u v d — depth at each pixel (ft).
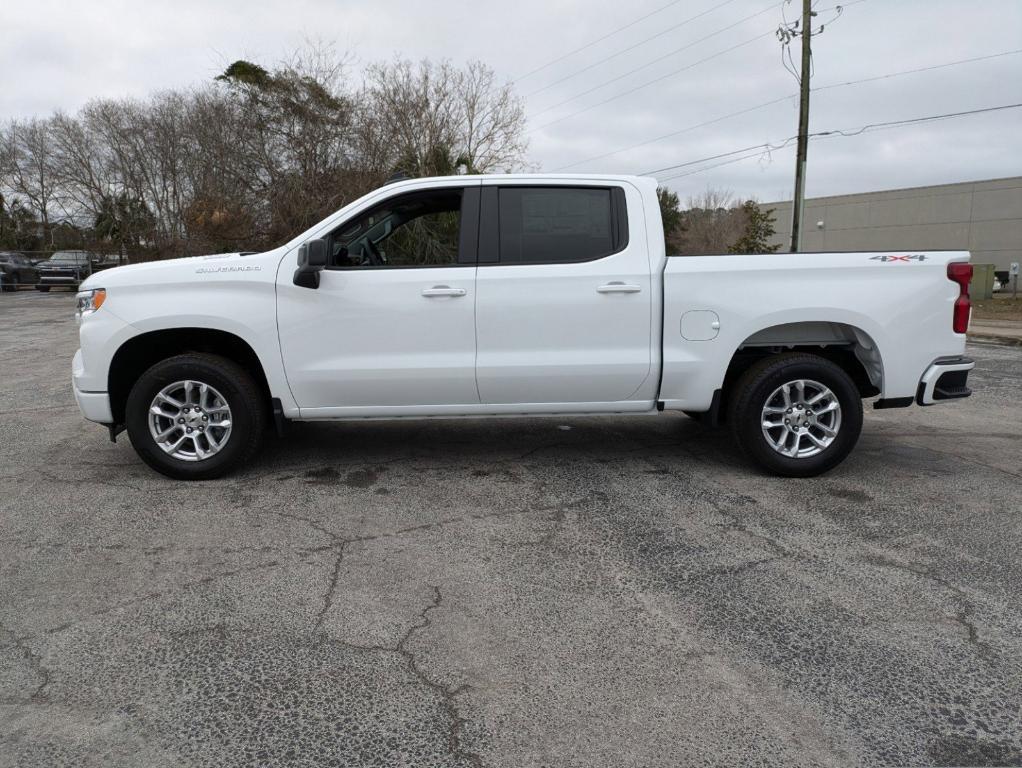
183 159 116.57
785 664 8.91
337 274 15.29
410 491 15.42
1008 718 7.86
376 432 20.44
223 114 78.43
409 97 80.69
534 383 15.64
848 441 15.90
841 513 14.07
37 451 18.75
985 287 97.09
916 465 17.33
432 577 11.35
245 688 8.48
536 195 15.69
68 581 11.23
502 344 15.46
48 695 8.34
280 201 74.84
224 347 16.70
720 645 9.35
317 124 76.07
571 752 7.39
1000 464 17.42
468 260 15.53
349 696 8.32
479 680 8.62
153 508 14.42
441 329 15.37
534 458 17.88
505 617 10.09
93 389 15.52
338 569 11.64
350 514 14.07
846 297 15.35
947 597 10.62
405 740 7.58
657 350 15.61
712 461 17.58
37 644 9.43
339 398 15.70
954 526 13.39
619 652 9.20
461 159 83.35
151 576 11.40
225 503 14.69
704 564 11.78
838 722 7.82
